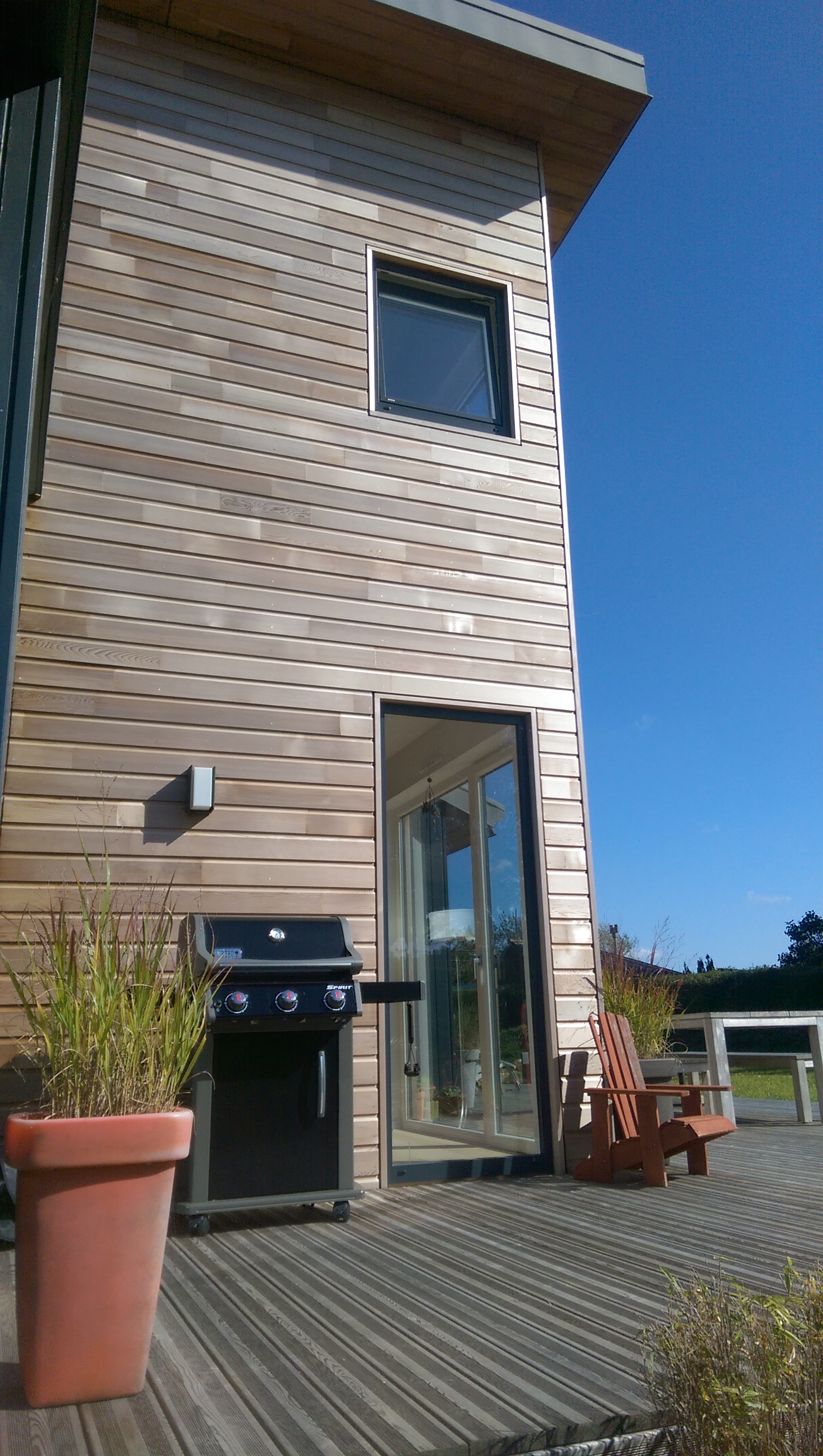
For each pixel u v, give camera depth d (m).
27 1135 1.85
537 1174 4.51
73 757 4.07
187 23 5.17
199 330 4.81
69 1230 1.87
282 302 5.04
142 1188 1.93
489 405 5.51
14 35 2.58
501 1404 1.83
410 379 5.30
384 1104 4.25
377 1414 1.79
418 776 4.82
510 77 5.57
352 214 5.36
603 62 5.67
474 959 4.82
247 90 5.28
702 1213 3.59
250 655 4.49
